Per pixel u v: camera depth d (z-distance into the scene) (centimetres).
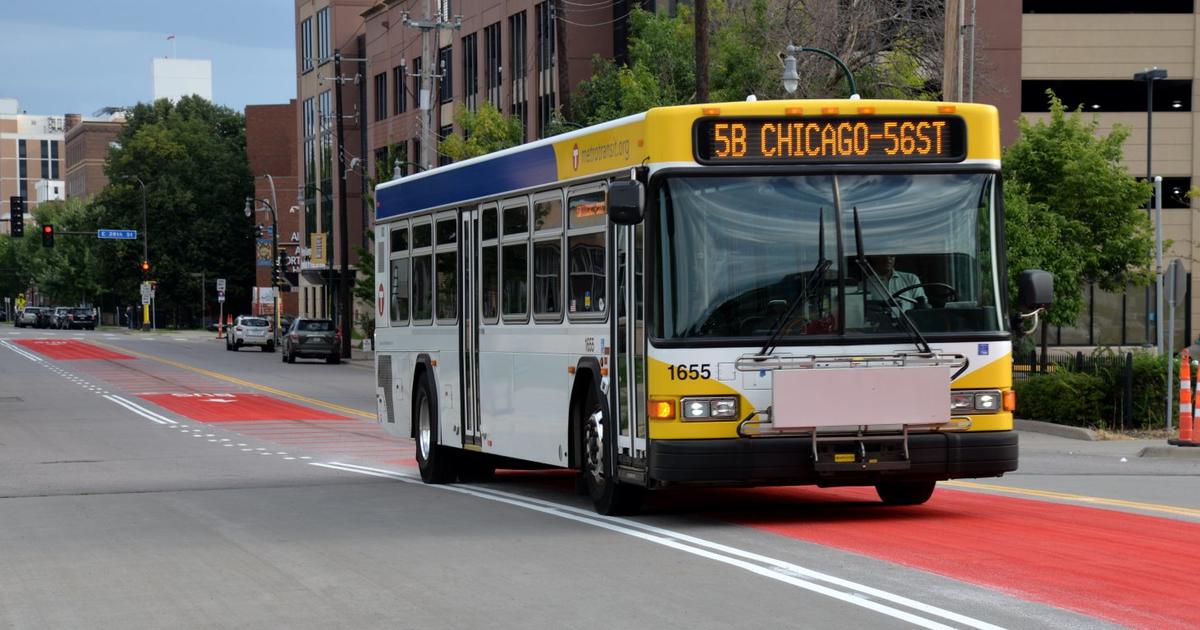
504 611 996
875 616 937
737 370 1317
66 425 3394
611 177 1420
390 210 2131
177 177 13562
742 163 1339
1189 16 6588
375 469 2272
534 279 1616
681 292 1322
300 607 1035
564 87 4444
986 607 956
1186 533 1319
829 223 1340
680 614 964
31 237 16988
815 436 1315
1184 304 6612
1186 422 2312
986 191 1375
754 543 1275
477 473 2022
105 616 1022
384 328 2173
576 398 1521
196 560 1277
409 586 1109
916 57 4912
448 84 7506
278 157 13338
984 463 1345
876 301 1339
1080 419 2734
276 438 3017
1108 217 3788
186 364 6762
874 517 1462
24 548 1384
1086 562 1143
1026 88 6606
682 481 1309
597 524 1444
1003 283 1370
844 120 1354
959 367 1346
